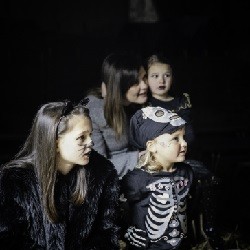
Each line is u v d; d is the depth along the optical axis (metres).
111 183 2.44
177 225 2.63
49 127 2.17
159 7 9.89
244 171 5.46
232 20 8.80
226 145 6.36
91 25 9.93
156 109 2.65
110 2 10.11
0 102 7.22
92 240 2.43
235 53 8.64
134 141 2.83
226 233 3.94
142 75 3.51
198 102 7.86
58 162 2.28
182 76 7.85
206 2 9.52
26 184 2.20
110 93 3.43
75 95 7.50
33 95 7.38
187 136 3.63
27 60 7.41
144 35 8.04
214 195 3.30
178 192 2.66
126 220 2.87
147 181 2.63
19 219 2.21
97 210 2.38
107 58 3.49
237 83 8.01
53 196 2.19
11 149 5.95
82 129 2.20
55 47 7.54
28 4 9.68
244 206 4.60
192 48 8.27
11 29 7.41
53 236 2.23
